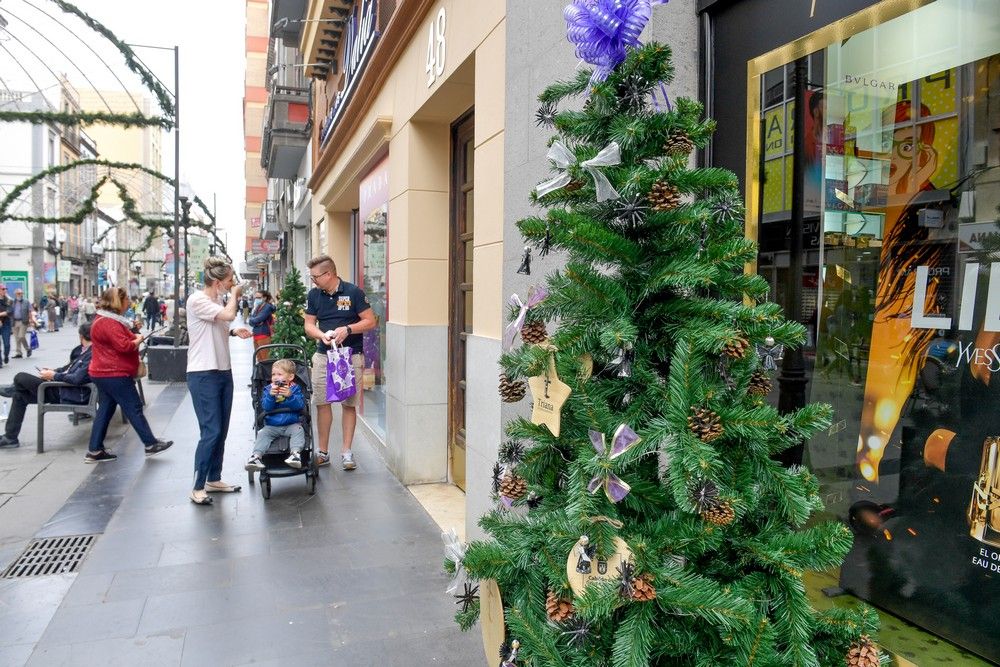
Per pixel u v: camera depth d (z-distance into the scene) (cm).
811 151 234
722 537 165
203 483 560
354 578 411
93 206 1206
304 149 1728
